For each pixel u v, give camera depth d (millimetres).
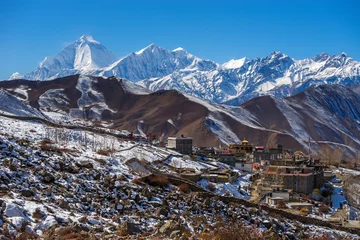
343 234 114500
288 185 177000
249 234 85625
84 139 197250
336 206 164875
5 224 68062
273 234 92062
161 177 135750
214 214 104375
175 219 89875
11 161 104312
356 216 148750
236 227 87375
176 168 179125
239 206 115750
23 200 82250
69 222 75750
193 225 89625
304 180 176375
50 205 84375
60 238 66438
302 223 117875
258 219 106562
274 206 143375
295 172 185125
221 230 84125
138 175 135625
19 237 65125
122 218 86625
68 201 90688
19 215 73562
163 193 118250
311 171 187375
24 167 105062
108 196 101438
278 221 109375
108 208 92938
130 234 76312
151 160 185625
